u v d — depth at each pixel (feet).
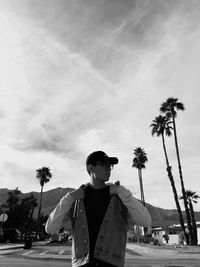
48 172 256.93
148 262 48.26
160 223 311.27
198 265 43.78
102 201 7.97
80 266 7.48
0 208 180.86
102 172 8.09
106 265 7.39
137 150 231.50
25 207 199.82
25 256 56.24
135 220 7.91
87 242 7.59
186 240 144.25
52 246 107.65
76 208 8.11
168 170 162.81
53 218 8.20
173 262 48.57
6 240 130.21
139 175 227.20
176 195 154.92
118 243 7.68
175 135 160.66
